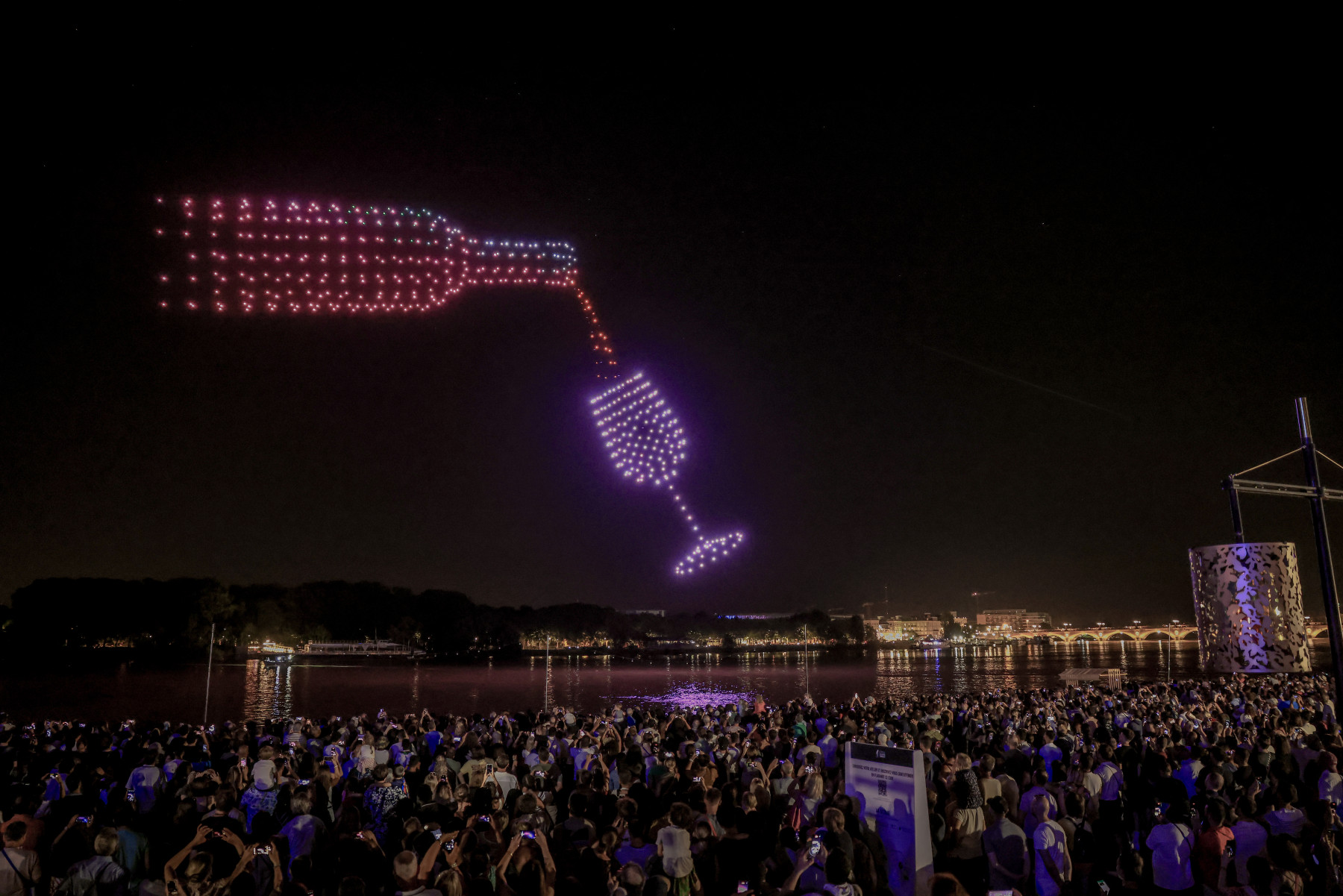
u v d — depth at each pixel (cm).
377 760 1308
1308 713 1833
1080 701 2353
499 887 734
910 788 767
